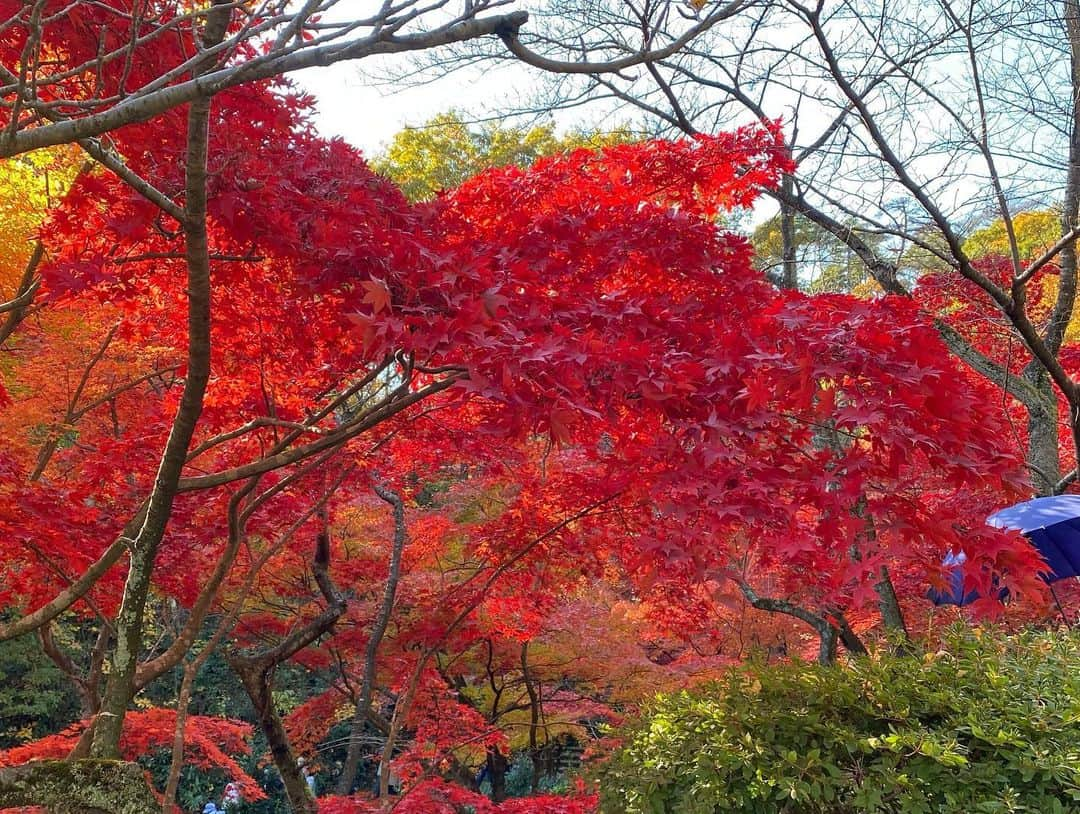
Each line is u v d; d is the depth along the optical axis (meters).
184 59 2.74
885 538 2.84
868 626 7.07
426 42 2.09
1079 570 5.63
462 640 6.36
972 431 2.70
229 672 12.84
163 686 12.73
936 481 4.98
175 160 3.04
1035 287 8.46
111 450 4.70
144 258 3.14
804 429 2.95
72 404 6.15
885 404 2.53
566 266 3.52
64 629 11.39
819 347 2.63
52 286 3.09
